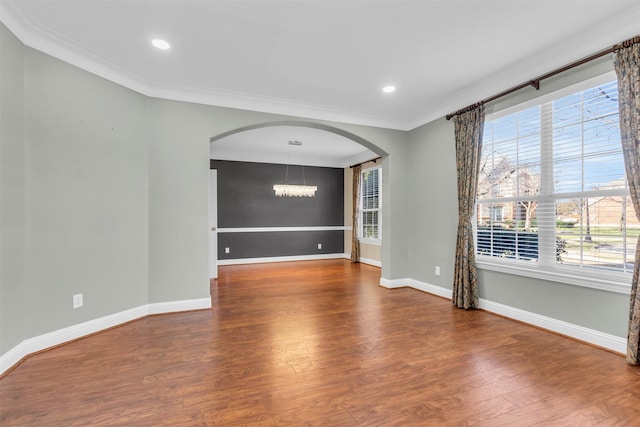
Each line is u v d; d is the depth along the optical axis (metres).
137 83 3.39
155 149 3.56
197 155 3.76
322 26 2.49
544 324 3.07
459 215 3.90
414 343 2.76
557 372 2.24
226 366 2.34
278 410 1.81
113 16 2.36
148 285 3.52
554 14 2.33
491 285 3.64
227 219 7.38
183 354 2.54
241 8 2.26
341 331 3.06
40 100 2.61
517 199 3.39
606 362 2.39
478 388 2.04
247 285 5.12
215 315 3.55
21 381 2.12
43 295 2.62
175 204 3.65
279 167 7.85
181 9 2.28
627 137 2.37
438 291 4.37
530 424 1.69
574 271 2.86
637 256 2.31
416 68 3.21
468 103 3.86
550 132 3.07
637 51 2.28
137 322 3.31
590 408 1.82
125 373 2.23
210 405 1.85
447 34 2.60
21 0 2.18
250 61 3.06
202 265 3.79
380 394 1.97
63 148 2.76
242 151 7.32
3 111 2.29
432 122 4.48
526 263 3.29
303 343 2.77
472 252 3.79
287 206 7.92
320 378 2.17
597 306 2.67
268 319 3.42
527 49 2.84
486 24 2.46
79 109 2.88
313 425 1.68
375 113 4.56
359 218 7.72
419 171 4.73
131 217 3.34
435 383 2.10
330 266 7.06
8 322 2.32
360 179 7.67
